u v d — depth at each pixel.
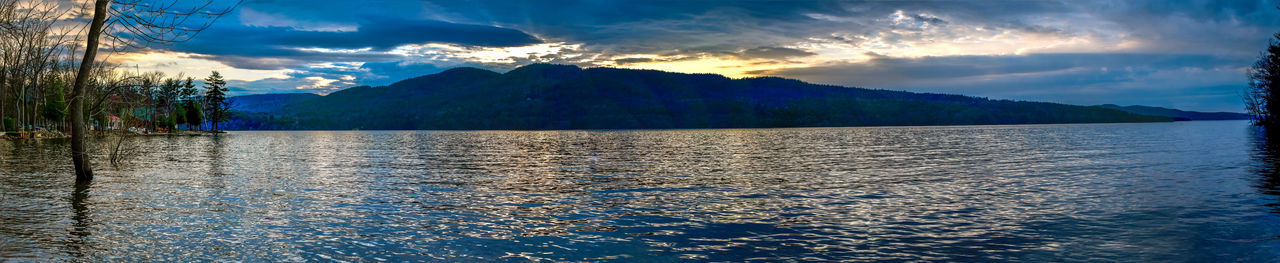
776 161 42.88
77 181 24.83
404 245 12.84
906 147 67.62
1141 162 37.81
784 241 13.36
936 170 33.38
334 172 32.84
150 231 14.12
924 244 12.97
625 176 30.50
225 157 47.59
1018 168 34.34
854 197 21.11
